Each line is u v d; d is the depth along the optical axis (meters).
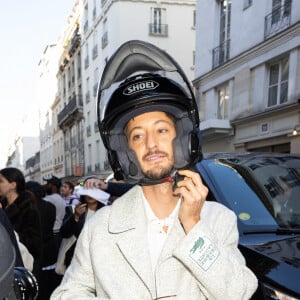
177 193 1.01
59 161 38.41
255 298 1.36
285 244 1.61
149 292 1.01
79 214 2.93
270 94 10.29
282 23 9.50
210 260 0.95
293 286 1.24
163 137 1.06
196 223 1.00
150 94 1.03
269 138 10.05
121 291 1.00
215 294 0.94
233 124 11.59
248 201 2.05
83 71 27.61
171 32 21.56
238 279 0.96
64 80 35.38
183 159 1.04
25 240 2.61
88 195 2.72
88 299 1.01
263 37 10.27
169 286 1.00
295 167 2.49
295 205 2.11
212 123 11.57
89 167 26.42
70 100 30.58
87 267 1.12
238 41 11.48
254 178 2.28
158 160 1.03
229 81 11.95
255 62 10.55
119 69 1.11
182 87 1.08
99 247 1.07
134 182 1.07
